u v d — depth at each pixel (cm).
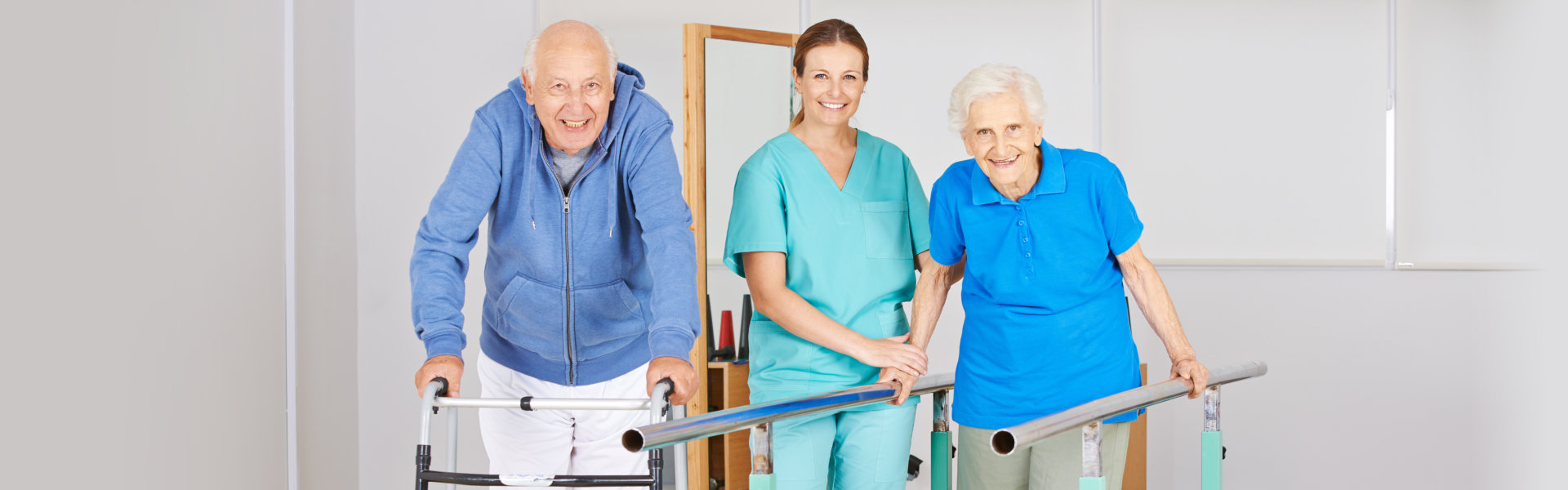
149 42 201
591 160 195
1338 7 443
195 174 222
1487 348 417
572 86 180
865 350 201
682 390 165
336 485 306
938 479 214
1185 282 433
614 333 209
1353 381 422
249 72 251
